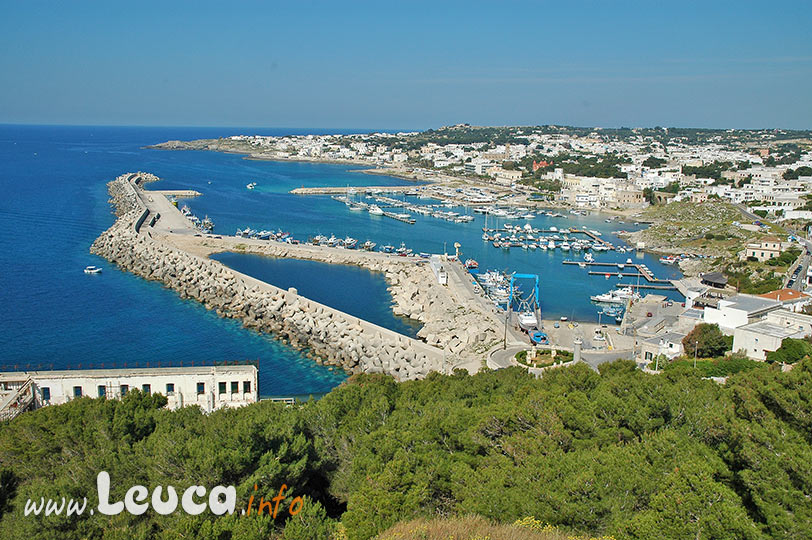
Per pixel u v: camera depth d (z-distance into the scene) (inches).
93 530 1803.6
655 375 2940.5
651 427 2225.6
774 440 1859.0
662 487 1736.0
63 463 2156.7
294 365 4990.2
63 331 5541.3
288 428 2272.4
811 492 1696.6
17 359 4854.8
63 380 3383.4
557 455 2022.6
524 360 4616.1
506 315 5954.7
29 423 2379.4
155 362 4881.9
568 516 1764.3
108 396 3417.8
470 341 5255.9
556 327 5935.0
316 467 2251.5
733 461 1983.3
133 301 6525.6
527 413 2293.3
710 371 3878.0
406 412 2581.2
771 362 3907.5
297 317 5782.5
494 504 1863.9
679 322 5531.5
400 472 2005.4
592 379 2910.9
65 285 7032.5
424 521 1841.8
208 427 2305.6
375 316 6318.9
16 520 1815.9
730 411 2202.3
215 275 7106.3
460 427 2363.4
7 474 2069.4
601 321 6323.8
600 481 1834.4
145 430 2385.6
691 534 1595.7
